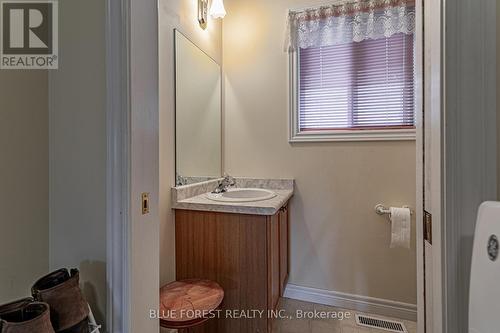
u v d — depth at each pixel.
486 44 0.62
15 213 0.87
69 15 0.92
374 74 2.17
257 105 2.39
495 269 0.48
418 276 0.92
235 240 1.72
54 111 0.94
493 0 0.62
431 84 0.72
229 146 2.46
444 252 0.65
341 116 2.26
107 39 0.86
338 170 2.20
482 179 0.62
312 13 2.22
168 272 1.77
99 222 0.90
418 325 0.93
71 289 0.76
